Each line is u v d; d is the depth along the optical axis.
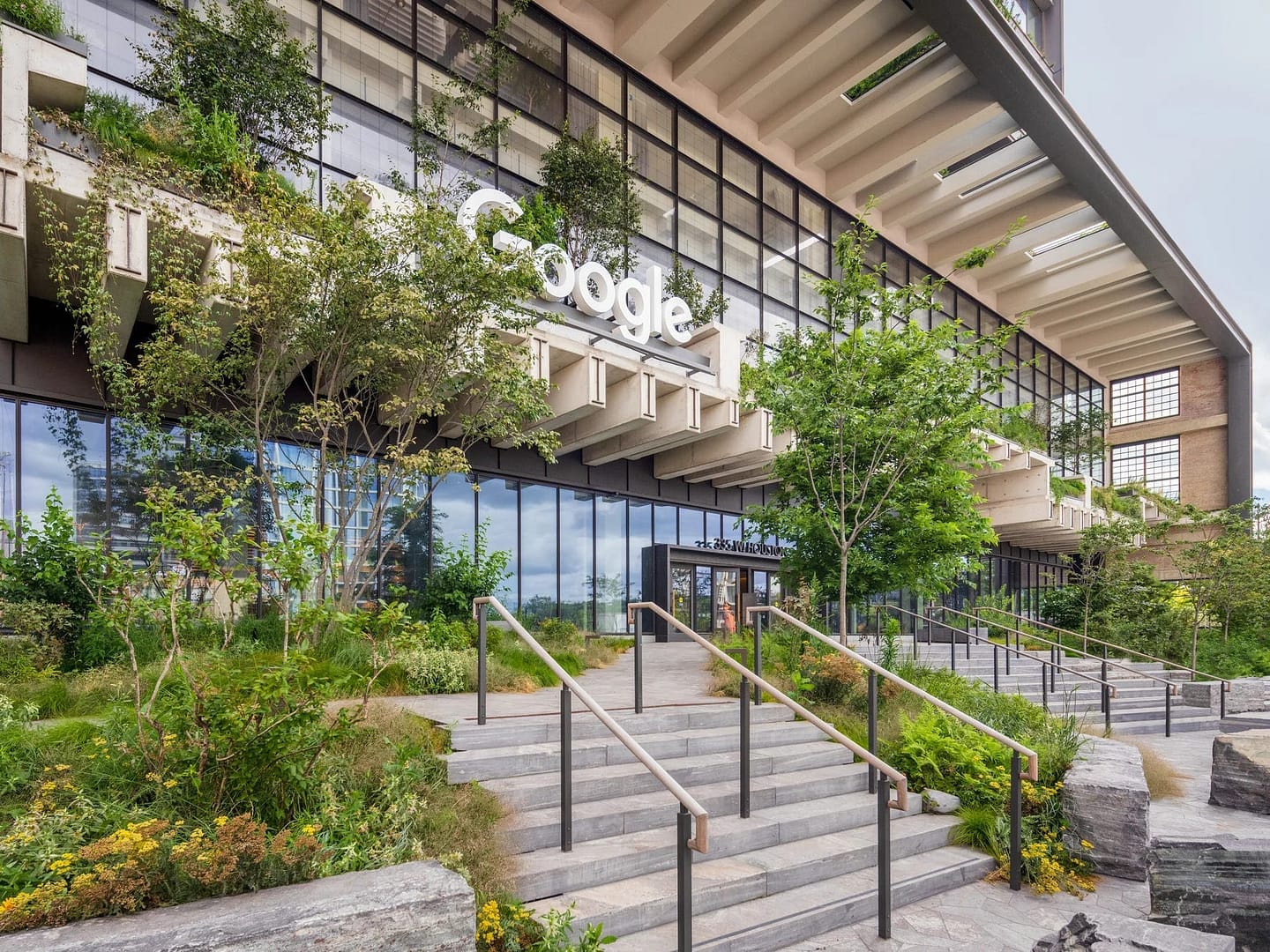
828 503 11.26
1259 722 10.51
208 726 3.76
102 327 8.25
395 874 3.17
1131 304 32.12
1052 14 26.95
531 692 8.04
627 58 18.23
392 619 4.27
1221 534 25.98
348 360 9.41
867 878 5.07
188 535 3.74
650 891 4.29
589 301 12.62
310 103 10.24
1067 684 14.54
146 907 2.88
